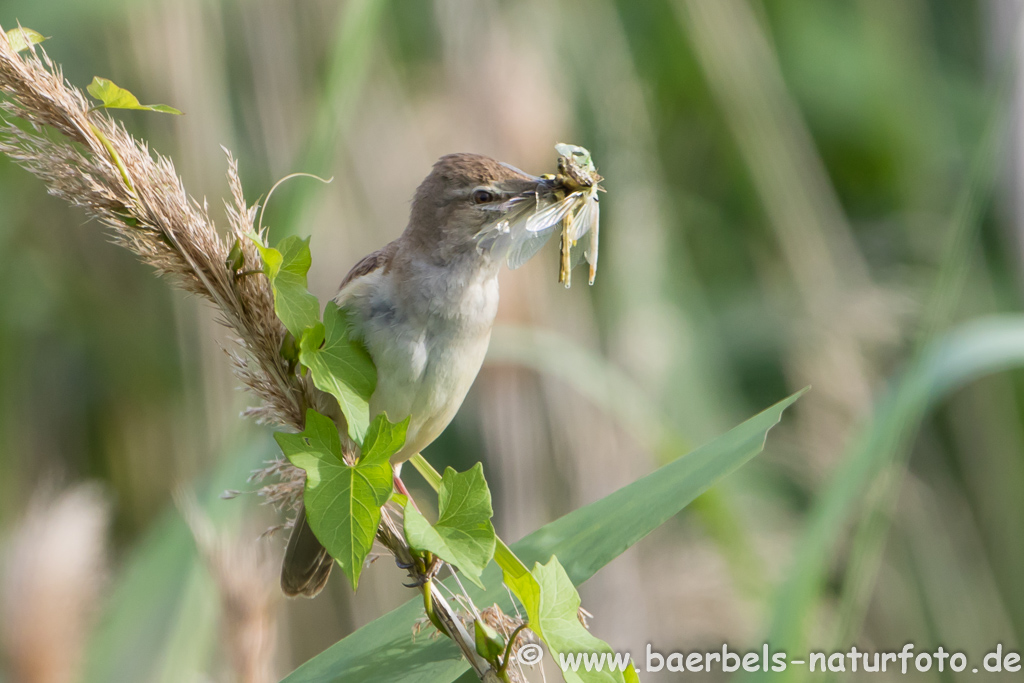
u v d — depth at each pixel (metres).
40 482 10.77
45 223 12.31
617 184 11.19
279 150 9.44
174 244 4.33
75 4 10.06
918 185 14.00
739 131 11.70
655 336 10.91
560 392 9.66
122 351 12.45
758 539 9.88
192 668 6.73
